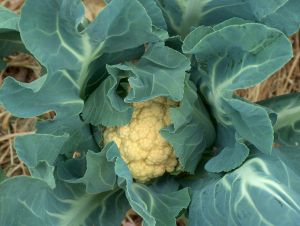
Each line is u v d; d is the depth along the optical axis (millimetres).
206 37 585
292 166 636
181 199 646
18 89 590
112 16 560
